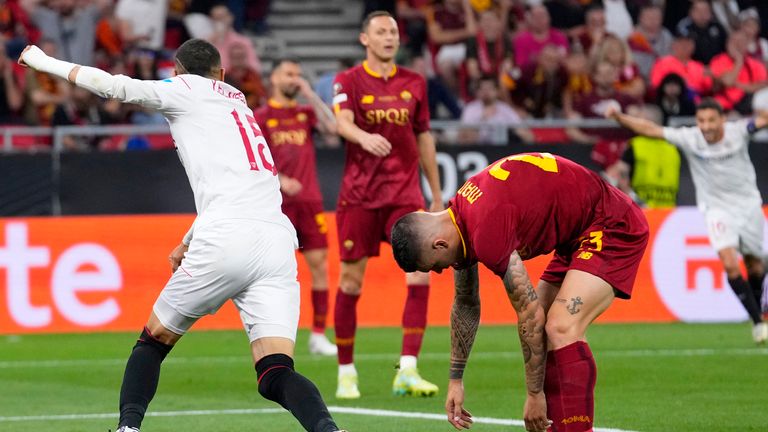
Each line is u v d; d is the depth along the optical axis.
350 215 23.55
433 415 20.72
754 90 49.72
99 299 37.25
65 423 20.69
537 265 37.16
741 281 30.81
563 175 14.89
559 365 14.77
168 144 40.56
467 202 14.41
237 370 28.03
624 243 15.11
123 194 38.59
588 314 14.89
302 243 31.88
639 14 54.00
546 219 14.75
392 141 23.45
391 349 32.03
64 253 37.12
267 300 15.73
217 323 38.12
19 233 36.91
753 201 30.92
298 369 28.16
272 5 57.53
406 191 23.56
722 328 36.28
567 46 50.31
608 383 24.52
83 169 38.50
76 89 45.62
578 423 14.72
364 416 20.70
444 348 32.06
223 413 21.48
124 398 15.78
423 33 52.06
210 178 15.94
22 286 36.88
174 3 51.44
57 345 34.00
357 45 56.59
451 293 38.25
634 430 18.78
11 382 26.56
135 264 37.34
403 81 23.64
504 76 48.44
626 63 48.50
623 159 39.41
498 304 38.31
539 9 49.59
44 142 40.75
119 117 45.34
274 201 16.16
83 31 49.44
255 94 47.00
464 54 49.78
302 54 55.50
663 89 46.22
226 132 16.12
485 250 14.19
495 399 22.53
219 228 15.66
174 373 27.52
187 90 16.19
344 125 22.89
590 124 39.91
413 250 14.33
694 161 30.83
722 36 50.72
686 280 38.34
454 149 38.81
